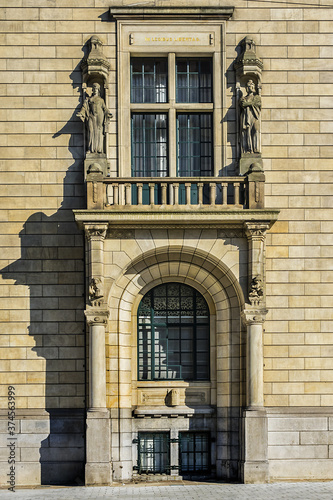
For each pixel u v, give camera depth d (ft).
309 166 73.51
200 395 72.02
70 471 69.41
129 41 73.61
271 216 67.87
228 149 73.26
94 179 68.28
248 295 68.64
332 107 74.02
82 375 70.64
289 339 71.77
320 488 64.39
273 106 73.87
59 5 73.72
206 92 75.25
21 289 71.56
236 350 70.59
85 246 70.69
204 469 71.31
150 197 68.95
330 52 74.43
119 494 61.82
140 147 75.05
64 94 73.26
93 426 66.49
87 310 67.51
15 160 72.74
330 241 72.90
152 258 70.90
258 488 64.34
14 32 73.46
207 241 69.72
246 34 74.33
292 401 71.15
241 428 68.49
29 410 70.18
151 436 71.61
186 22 73.82
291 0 74.54
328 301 72.28
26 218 72.28
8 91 73.10
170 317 73.36
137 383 71.72
